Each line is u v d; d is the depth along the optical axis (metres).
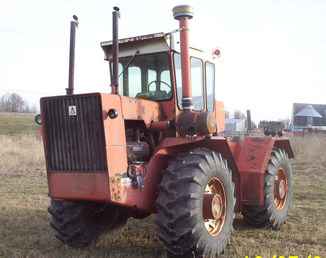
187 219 4.68
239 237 6.09
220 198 5.28
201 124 5.14
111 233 6.24
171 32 5.48
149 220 7.09
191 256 4.88
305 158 16.41
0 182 11.48
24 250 5.45
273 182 6.61
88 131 4.83
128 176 4.94
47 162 5.09
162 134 5.62
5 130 33.44
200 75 6.36
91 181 4.85
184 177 4.78
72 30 5.45
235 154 6.26
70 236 5.52
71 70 5.41
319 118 47.88
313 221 7.04
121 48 6.03
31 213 7.60
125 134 5.23
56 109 4.99
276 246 5.59
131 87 6.05
